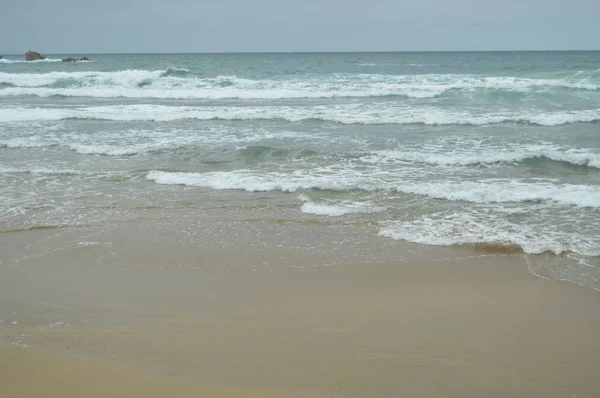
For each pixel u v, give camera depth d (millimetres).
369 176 10047
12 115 16797
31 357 4191
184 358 4203
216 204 8602
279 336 4570
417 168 10664
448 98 21250
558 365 4102
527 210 8078
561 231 7203
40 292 5531
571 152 11734
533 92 21375
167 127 15477
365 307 5168
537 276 5910
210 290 5602
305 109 18250
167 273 6059
